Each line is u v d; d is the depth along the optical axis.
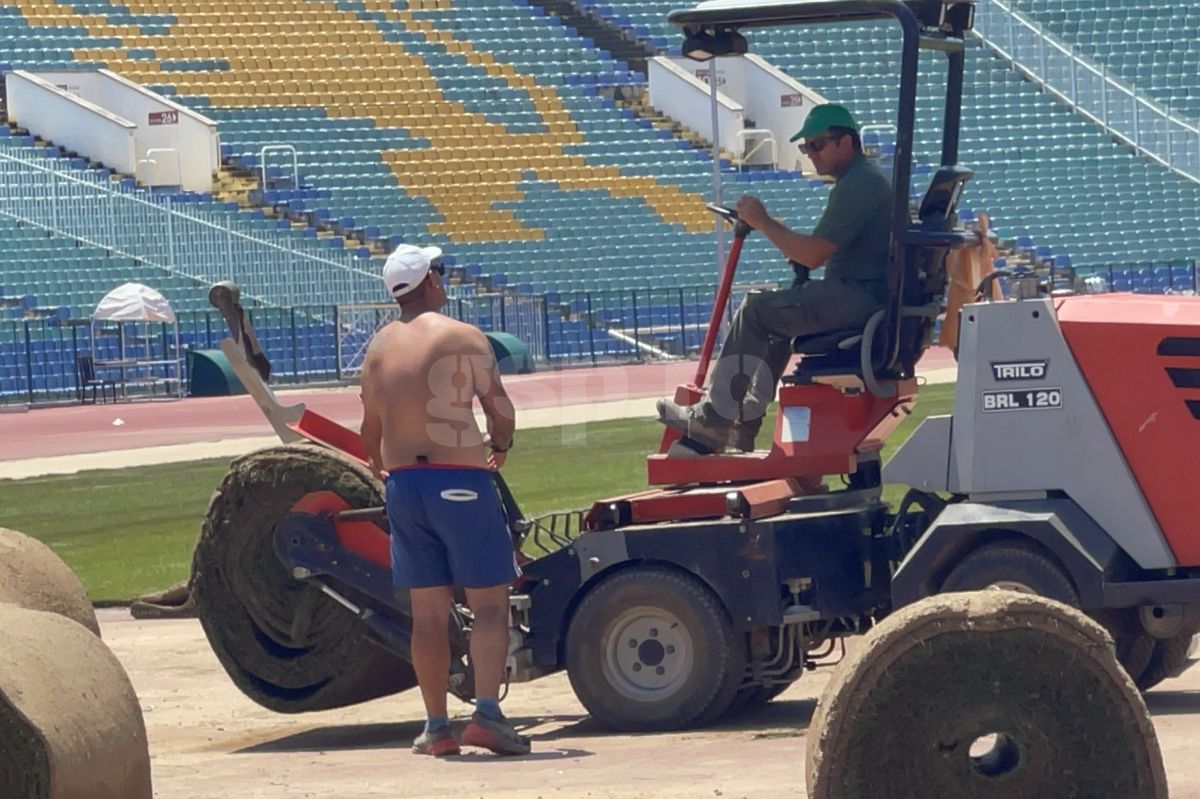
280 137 122.31
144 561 47.25
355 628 27.16
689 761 22.05
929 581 24.53
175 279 110.38
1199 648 31.41
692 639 25.45
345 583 26.47
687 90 126.31
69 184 111.19
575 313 112.88
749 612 25.31
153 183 116.69
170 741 26.88
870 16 26.41
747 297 26.69
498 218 120.06
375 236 116.94
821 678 30.69
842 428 26.25
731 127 121.00
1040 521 24.22
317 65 128.00
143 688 31.56
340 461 26.84
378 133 124.00
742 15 26.83
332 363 108.50
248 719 28.75
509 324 108.81
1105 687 15.42
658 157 124.19
